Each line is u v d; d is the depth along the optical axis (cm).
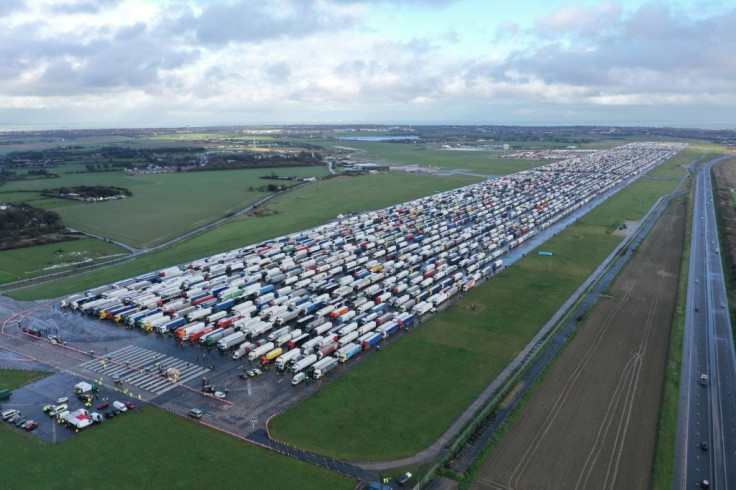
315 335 13700
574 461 8381
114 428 9444
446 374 11394
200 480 8006
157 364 11944
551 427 9312
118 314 14525
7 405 10212
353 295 17000
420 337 13400
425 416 9769
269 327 14062
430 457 8550
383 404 10212
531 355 12188
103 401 10338
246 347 12544
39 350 12688
